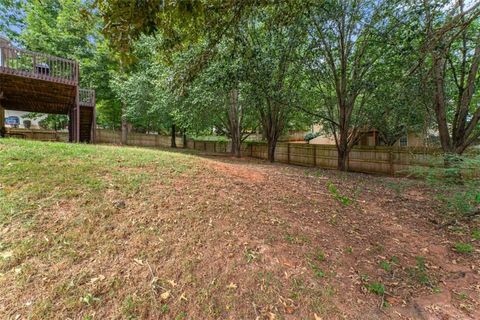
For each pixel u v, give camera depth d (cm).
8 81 703
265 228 278
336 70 760
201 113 977
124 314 155
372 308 187
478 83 612
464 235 317
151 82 1051
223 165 548
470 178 320
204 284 189
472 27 523
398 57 566
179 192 323
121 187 302
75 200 255
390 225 344
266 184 451
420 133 907
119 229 228
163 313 161
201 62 429
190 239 234
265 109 988
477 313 186
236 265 212
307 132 1816
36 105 1033
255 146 1310
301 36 617
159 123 1517
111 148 520
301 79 770
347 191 499
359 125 779
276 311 175
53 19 1335
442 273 237
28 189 257
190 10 238
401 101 610
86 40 1312
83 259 189
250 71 613
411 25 474
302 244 260
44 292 159
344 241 282
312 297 191
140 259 200
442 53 412
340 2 596
